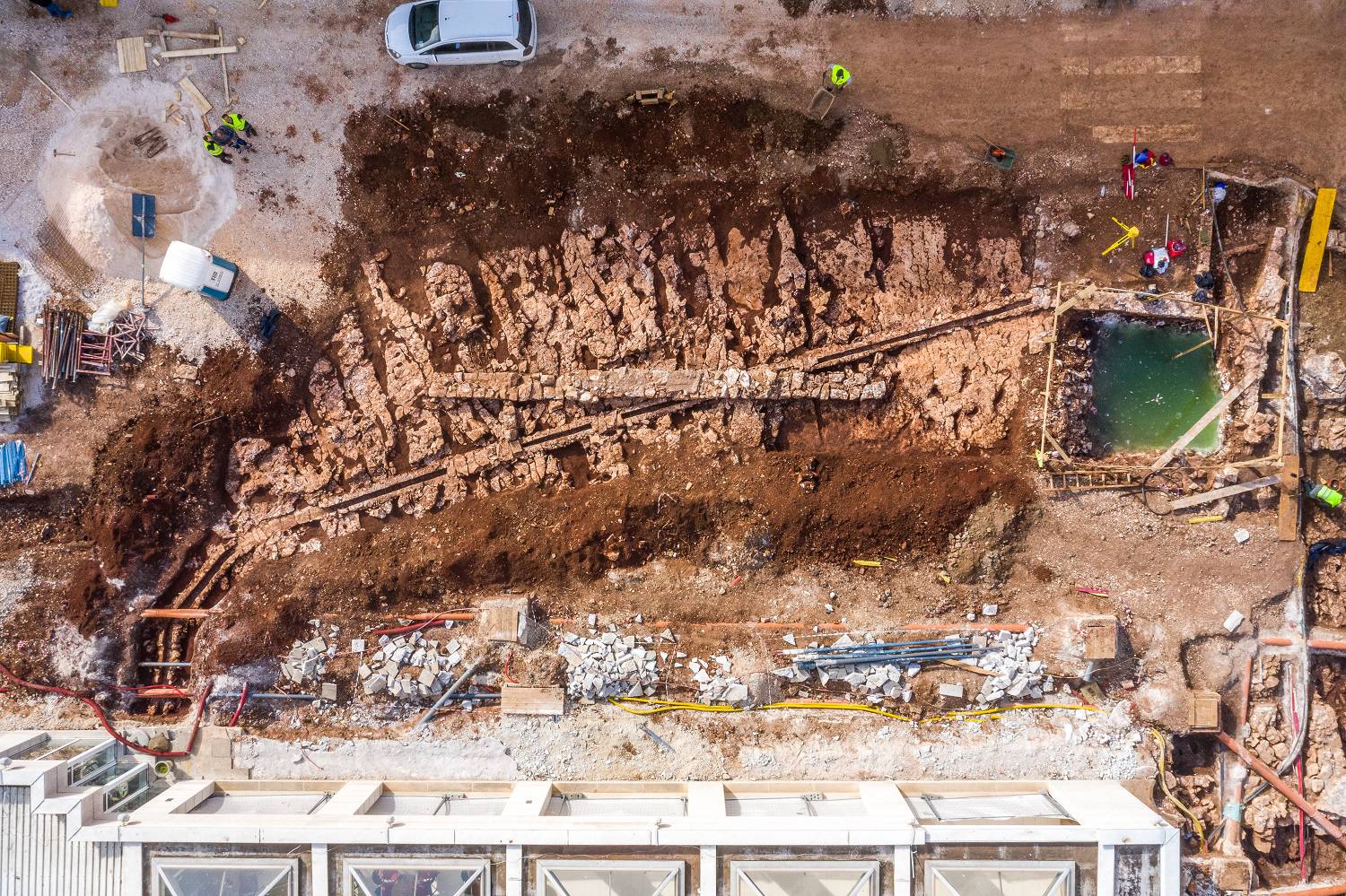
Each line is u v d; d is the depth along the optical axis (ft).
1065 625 44.29
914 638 44.50
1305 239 44.52
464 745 44.27
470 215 45.55
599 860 38.65
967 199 45.29
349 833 38.47
